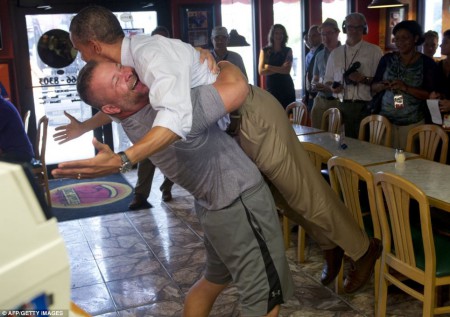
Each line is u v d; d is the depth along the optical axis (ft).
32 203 1.88
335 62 17.54
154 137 4.70
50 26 21.48
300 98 27.50
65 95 22.15
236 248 6.47
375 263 8.48
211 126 6.12
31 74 21.53
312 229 7.99
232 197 6.27
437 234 9.42
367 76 16.97
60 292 1.98
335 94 17.37
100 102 5.61
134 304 10.66
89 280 11.85
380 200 8.56
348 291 8.45
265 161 6.74
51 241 1.93
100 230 15.29
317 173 7.36
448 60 15.44
